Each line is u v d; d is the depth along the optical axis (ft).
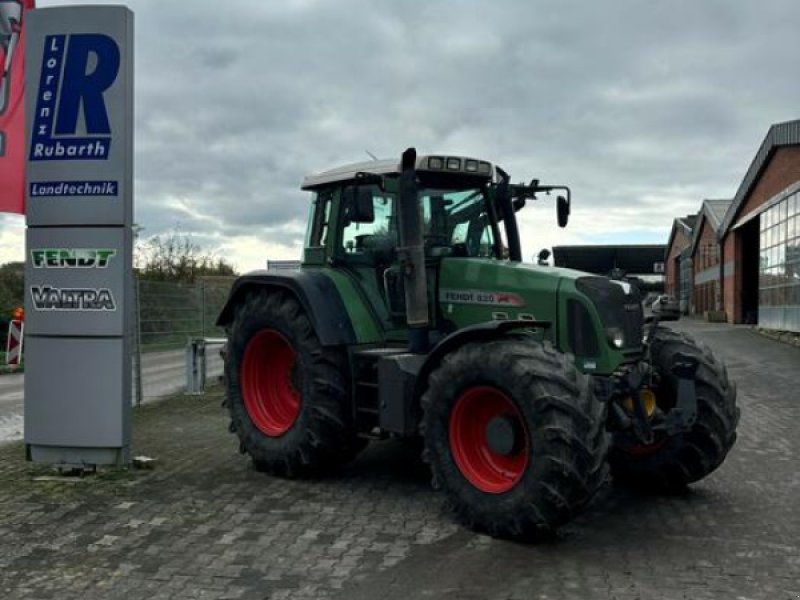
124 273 21.71
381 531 16.94
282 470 21.65
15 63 26.09
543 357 16.01
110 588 13.96
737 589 13.89
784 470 22.71
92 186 21.61
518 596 13.55
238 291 23.68
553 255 21.84
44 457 22.33
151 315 38.45
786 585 14.08
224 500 19.36
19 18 26.00
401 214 19.47
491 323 17.03
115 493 19.93
